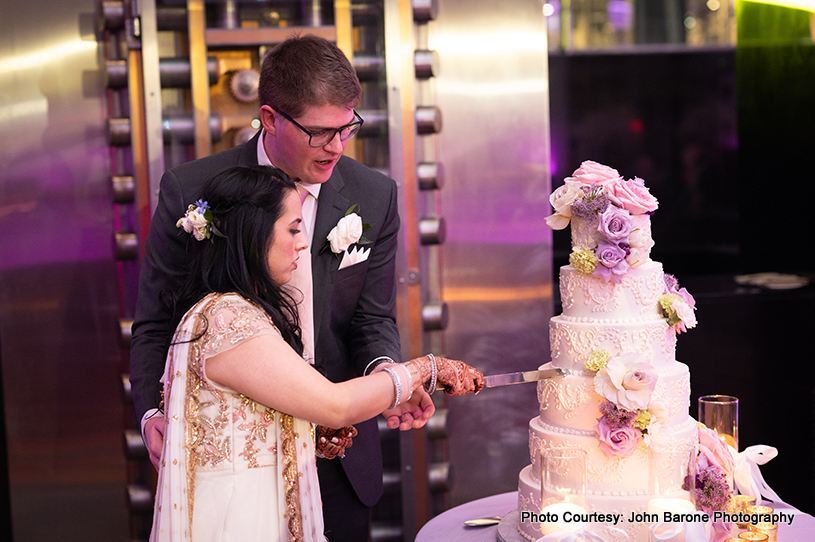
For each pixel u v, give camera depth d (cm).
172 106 341
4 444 363
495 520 238
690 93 491
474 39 365
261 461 171
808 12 465
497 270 374
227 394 168
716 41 486
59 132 347
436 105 366
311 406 167
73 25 345
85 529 360
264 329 167
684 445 212
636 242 216
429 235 355
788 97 474
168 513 167
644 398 209
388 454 360
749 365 432
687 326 230
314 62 203
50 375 354
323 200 234
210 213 175
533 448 231
